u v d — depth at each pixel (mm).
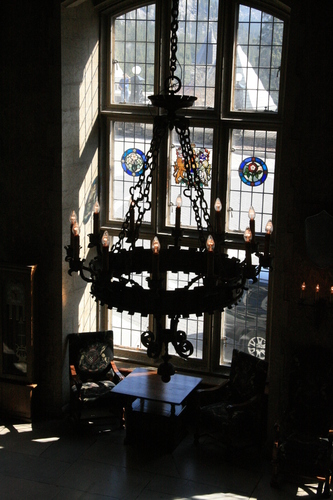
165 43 6910
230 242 6895
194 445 6633
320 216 5855
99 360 7258
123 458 6355
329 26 5625
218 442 6715
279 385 6379
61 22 6391
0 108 6805
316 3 5621
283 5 6082
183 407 6637
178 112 6984
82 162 7051
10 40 6617
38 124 6688
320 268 5973
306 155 5906
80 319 7375
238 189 6922
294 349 6281
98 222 3936
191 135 6992
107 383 7129
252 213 3680
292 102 5855
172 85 3582
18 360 7066
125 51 7137
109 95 7273
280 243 6137
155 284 3352
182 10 6809
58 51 6453
